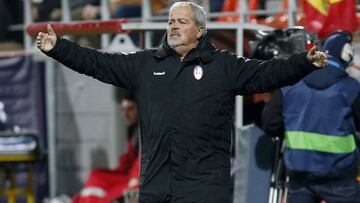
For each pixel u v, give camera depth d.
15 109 31.84
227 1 28.05
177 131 17.34
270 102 21.19
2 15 34.38
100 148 31.00
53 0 33.19
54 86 31.33
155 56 17.55
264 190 22.16
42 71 31.69
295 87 20.88
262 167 22.16
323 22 23.44
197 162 17.33
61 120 31.36
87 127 31.11
